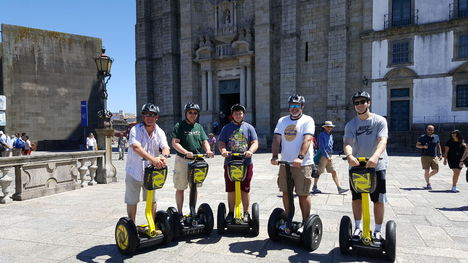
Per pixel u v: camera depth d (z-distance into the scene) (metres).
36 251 4.39
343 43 24.05
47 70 28.89
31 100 28.03
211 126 28.20
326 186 9.35
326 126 8.10
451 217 5.96
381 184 4.09
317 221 4.38
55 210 6.62
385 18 23.41
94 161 9.95
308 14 25.84
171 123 30.95
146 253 4.30
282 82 26.14
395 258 4.03
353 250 4.18
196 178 4.74
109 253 4.32
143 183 4.48
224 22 29.59
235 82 29.28
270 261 4.03
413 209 6.57
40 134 28.47
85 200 7.59
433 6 22.00
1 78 27.33
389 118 23.44
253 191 8.63
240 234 5.06
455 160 8.33
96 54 31.62
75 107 30.34
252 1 28.23
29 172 7.81
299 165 4.26
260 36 26.72
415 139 21.36
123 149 20.25
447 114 21.59
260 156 19.86
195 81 30.12
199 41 30.19
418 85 22.45
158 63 32.91
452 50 21.36
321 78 25.45
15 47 27.27
